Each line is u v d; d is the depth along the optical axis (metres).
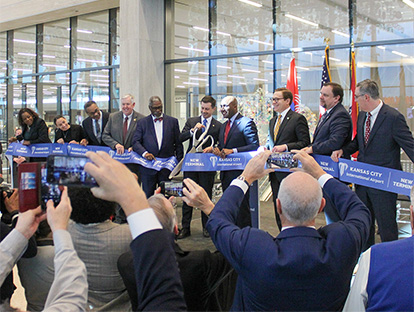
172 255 1.06
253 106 8.15
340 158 4.32
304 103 7.63
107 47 9.91
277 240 1.56
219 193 7.08
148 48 8.59
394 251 1.54
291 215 1.57
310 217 1.56
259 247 1.51
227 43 8.41
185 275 1.69
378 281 1.51
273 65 7.92
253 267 1.50
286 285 1.47
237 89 8.34
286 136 4.77
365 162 4.16
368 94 4.08
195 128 5.45
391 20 6.78
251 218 5.17
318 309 1.50
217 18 8.49
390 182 4.04
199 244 5.20
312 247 1.50
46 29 11.09
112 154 6.10
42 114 11.39
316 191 1.58
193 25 8.74
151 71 8.66
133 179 1.06
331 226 1.62
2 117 12.54
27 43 11.61
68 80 10.70
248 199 4.90
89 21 10.16
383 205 4.09
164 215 1.86
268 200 8.11
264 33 8.01
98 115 6.29
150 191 5.82
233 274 2.18
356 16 7.09
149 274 1.02
